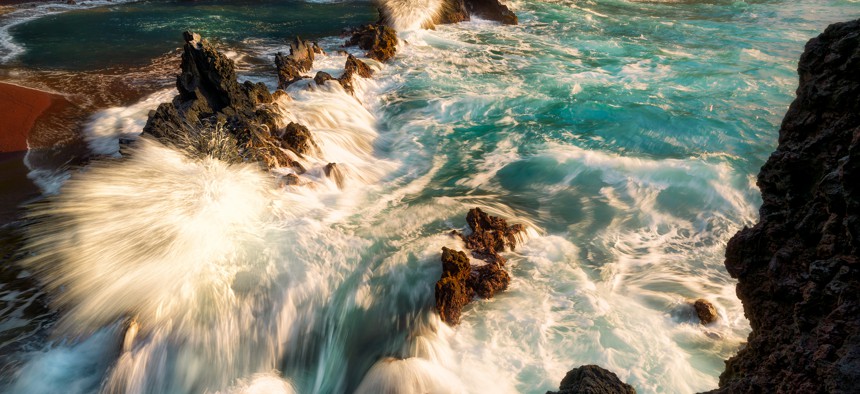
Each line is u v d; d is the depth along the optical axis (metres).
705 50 19.86
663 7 27.92
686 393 6.16
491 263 8.33
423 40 22.16
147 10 29.08
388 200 10.70
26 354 6.96
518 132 13.70
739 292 4.22
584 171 11.39
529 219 9.91
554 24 24.81
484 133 13.80
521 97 15.80
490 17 25.58
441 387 6.54
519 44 21.58
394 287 7.94
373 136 13.82
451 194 10.93
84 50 20.58
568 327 7.20
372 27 20.95
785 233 3.85
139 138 10.99
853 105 3.61
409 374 6.59
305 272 8.23
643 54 19.72
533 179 11.39
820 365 2.94
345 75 16.41
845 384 2.71
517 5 28.62
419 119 14.83
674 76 17.14
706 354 6.67
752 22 23.75
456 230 9.33
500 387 6.45
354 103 15.20
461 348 7.05
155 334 7.16
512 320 7.40
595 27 23.95
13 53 19.97
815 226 3.62
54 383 6.68
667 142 12.71
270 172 10.88
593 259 8.69
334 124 13.82
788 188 3.90
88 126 13.41
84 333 7.26
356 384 6.91
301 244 8.88
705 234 9.22
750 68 17.56
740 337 6.87
